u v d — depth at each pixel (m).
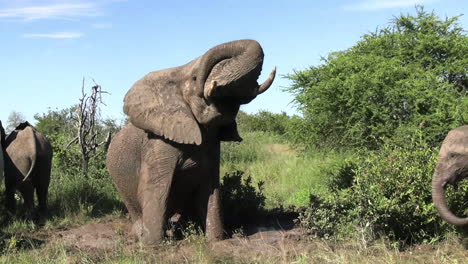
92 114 14.78
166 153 8.27
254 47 7.44
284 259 7.21
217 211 8.52
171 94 8.19
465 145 7.56
